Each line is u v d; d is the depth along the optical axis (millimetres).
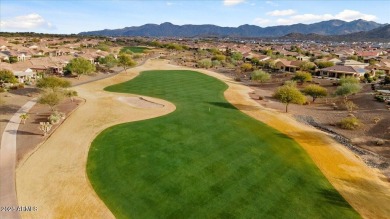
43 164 41625
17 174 38750
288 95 75500
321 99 92062
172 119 63562
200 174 41062
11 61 138375
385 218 34156
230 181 39781
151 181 38688
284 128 63219
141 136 52656
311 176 42625
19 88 88250
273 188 38812
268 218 33000
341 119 70688
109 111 67500
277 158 47469
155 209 33438
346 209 35406
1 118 59406
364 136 60750
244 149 49938
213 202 35219
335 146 55250
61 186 36625
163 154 46219
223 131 57938
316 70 132250
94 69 120562
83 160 43188
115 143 49188
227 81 122812
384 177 44531
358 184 41594
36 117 61250
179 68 153125
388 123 64438
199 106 77125
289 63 146750
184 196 36000
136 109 70750
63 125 56719
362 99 85438
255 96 95750
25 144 47500
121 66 148500
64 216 31438
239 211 33844
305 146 54031
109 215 32094
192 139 52844
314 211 34688
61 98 65875
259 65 164875
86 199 34500
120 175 39719
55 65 123000
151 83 106875
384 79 111438
